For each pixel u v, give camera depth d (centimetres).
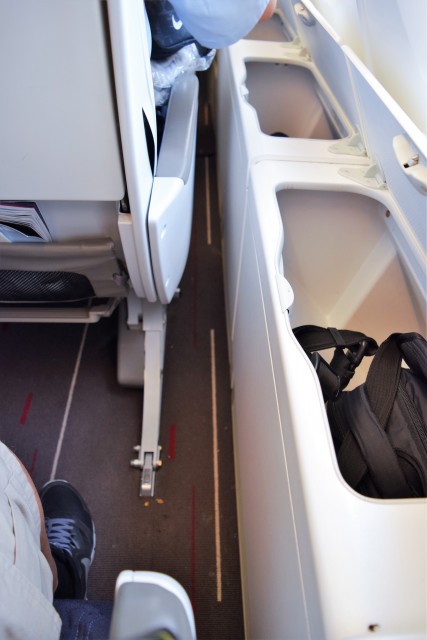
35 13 42
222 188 165
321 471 44
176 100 98
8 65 46
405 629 35
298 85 137
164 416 124
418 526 40
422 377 62
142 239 68
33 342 137
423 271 76
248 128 94
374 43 79
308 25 111
